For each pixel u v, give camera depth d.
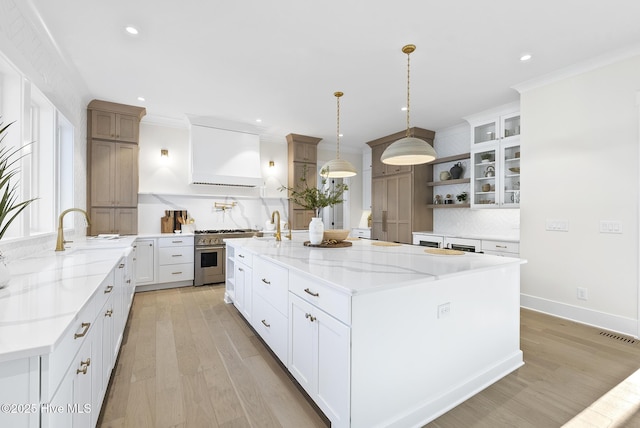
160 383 2.00
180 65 3.04
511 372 2.15
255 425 1.61
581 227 3.05
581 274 3.06
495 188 4.24
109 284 1.82
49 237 2.66
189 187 5.09
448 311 1.79
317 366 1.66
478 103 4.06
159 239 4.37
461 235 4.61
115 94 3.79
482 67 3.06
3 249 1.90
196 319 3.21
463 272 1.76
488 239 4.10
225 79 3.35
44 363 0.82
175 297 4.04
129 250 2.53
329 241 3.00
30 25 2.24
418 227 5.38
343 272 1.71
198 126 4.77
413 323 1.62
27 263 1.96
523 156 3.51
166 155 4.91
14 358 0.75
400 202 5.57
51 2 2.12
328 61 2.95
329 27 2.42
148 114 4.56
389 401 1.54
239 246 3.12
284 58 2.90
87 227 3.97
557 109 3.21
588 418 1.67
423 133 5.38
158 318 3.23
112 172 4.15
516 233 4.38
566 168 3.15
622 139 2.77
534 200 3.42
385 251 2.57
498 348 2.10
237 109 4.32
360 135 5.82
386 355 1.52
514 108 4.04
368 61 2.95
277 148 5.95
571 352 2.44
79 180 3.69
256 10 2.22
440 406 1.73
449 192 5.30
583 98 3.02
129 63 3.00
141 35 2.53
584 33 2.48
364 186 6.97
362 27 2.41
